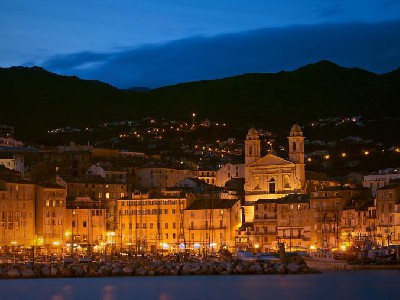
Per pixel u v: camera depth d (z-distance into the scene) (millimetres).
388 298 198125
